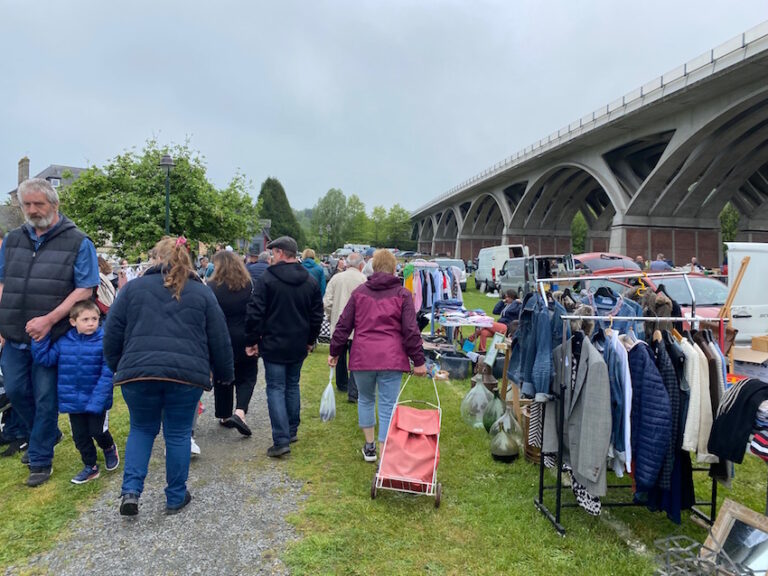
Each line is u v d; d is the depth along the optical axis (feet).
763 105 74.28
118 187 71.36
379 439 13.34
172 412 10.78
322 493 12.25
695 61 72.18
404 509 11.56
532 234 173.88
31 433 12.52
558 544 10.28
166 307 10.52
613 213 189.26
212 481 12.81
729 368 14.52
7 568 9.11
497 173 159.63
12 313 12.06
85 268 12.34
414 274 29.22
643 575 9.22
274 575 9.07
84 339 12.15
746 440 8.79
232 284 15.61
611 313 13.25
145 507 11.44
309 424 17.35
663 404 9.64
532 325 11.73
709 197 105.19
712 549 9.00
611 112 94.32
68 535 10.21
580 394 10.53
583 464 10.11
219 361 11.55
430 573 9.23
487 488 12.76
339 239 354.33
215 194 74.54
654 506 10.48
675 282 31.30
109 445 13.25
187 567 9.23
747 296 27.86
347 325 13.60
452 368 24.00
